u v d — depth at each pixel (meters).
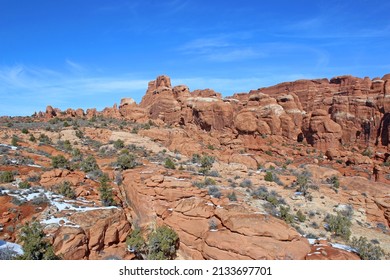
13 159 40.09
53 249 20.06
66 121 75.69
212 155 55.91
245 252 20.53
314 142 75.31
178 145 60.25
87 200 29.67
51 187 30.80
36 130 66.38
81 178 34.50
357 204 37.91
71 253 20.72
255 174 44.22
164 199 28.34
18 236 21.86
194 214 25.03
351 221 33.88
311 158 64.62
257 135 74.12
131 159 44.00
